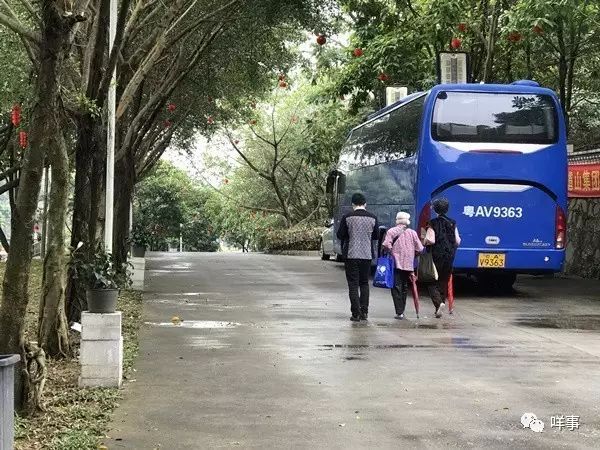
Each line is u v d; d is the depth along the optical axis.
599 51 21.55
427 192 15.48
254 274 21.22
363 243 12.31
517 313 13.44
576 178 20.95
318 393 7.57
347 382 8.04
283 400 7.30
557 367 8.82
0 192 21.14
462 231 15.46
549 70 23.50
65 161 8.80
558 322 12.36
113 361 7.66
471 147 15.45
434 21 18.72
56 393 7.41
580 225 21.23
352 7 19.70
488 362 9.09
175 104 25.00
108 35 10.47
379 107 25.83
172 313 13.01
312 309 13.68
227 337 10.68
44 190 23.34
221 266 24.55
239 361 9.05
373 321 12.35
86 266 7.84
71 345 9.34
